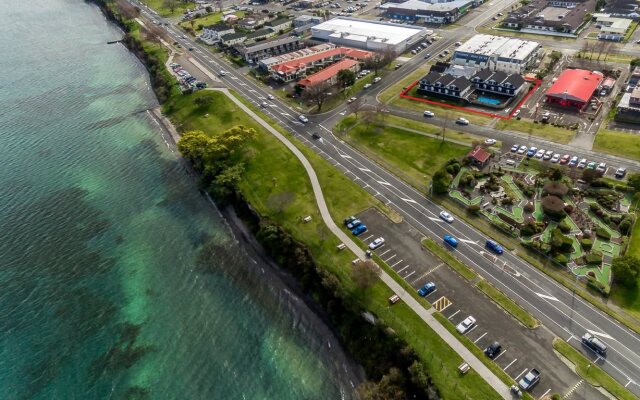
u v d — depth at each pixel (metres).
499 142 126.62
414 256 93.44
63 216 118.75
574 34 194.25
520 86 149.12
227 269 101.00
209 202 122.00
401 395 70.19
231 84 180.75
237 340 85.50
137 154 144.62
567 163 115.06
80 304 93.94
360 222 103.12
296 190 115.19
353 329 82.94
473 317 79.56
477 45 182.25
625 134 123.88
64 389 78.44
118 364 81.94
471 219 102.00
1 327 89.38
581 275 85.69
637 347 72.94
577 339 74.88
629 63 163.00
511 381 69.12
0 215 119.31
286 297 93.12
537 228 95.62
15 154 146.75
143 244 108.94
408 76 173.75
